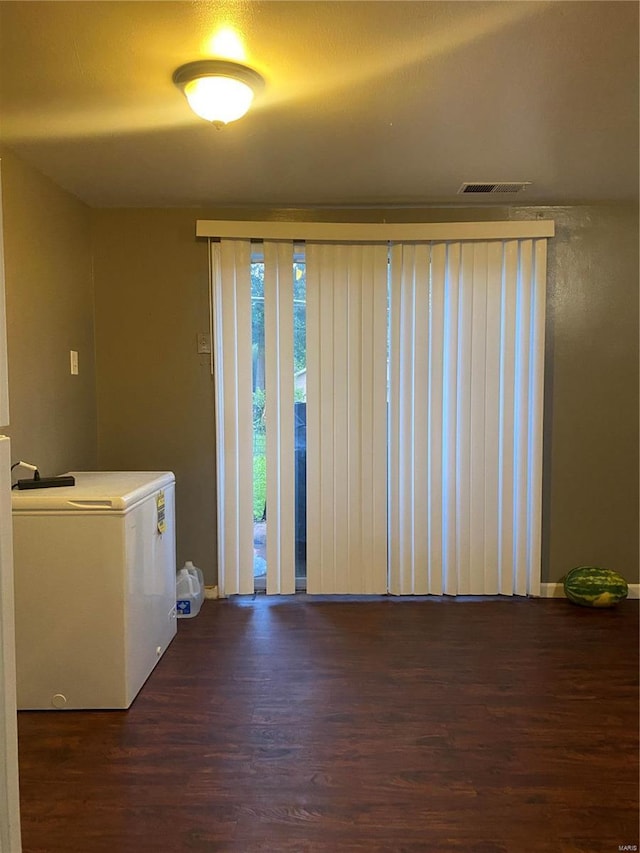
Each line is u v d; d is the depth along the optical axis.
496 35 1.67
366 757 1.95
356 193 3.02
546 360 3.33
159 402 3.35
